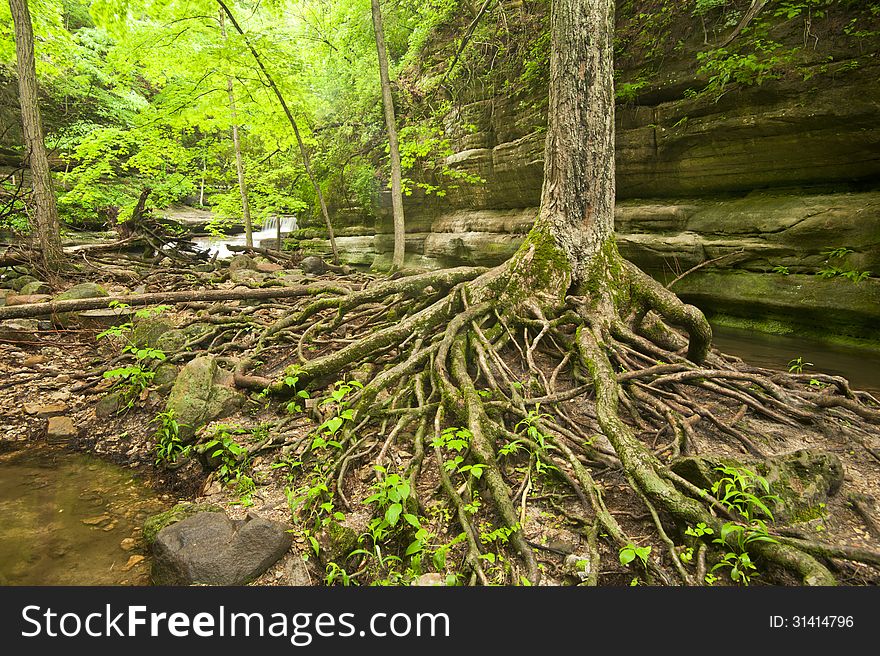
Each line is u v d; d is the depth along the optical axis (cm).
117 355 613
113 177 1634
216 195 1717
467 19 1374
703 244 848
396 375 421
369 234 1809
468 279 564
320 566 276
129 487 379
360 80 1634
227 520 285
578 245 486
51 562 287
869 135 669
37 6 1270
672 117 873
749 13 707
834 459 299
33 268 977
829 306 703
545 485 324
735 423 382
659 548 266
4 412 496
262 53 1184
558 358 468
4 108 1836
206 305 782
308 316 607
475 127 1315
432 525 296
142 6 1073
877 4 644
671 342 472
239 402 459
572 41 461
